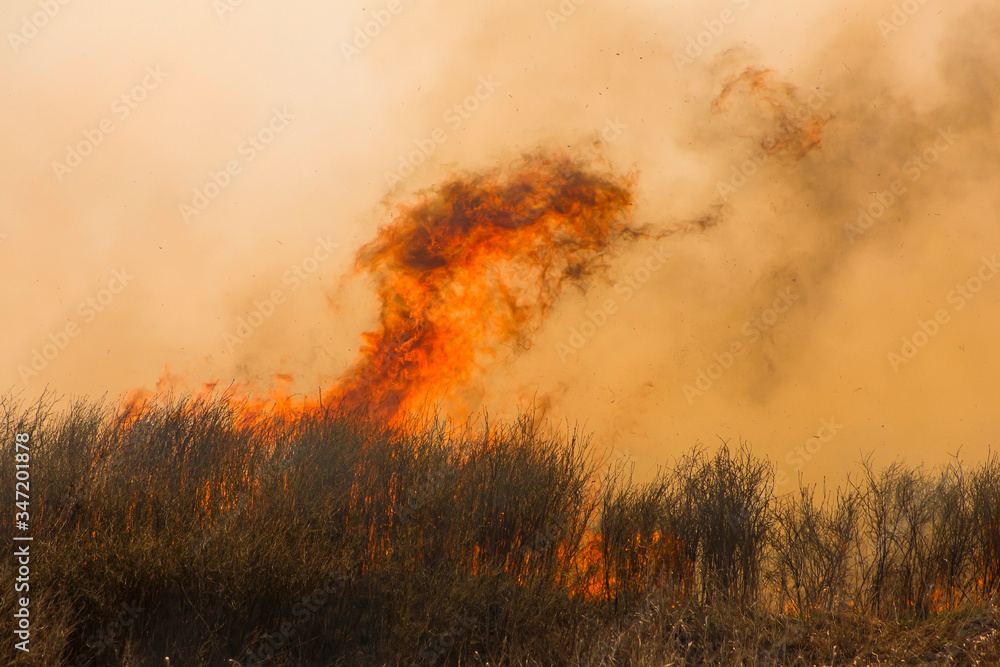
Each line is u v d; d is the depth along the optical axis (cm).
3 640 634
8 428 909
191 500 851
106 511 813
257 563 742
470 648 740
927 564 909
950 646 744
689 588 903
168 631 709
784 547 929
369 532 869
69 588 716
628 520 927
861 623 827
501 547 892
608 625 791
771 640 776
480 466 945
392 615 748
